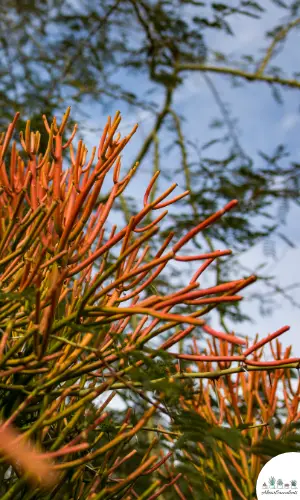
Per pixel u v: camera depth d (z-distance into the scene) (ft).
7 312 2.86
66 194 3.09
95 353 2.71
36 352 2.72
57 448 2.79
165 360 2.81
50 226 3.00
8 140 3.06
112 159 2.94
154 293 2.99
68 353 2.87
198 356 2.84
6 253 3.00
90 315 2.80
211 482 3.26
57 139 3.06
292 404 3.63
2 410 2.86
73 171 3.07
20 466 2.77
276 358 3.69
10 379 2.92
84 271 3.09
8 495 2.65
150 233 2.73
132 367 2.70
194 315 2.76
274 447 2.60
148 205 2.83
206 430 2.69
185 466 2.90
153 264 2.77
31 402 2.90
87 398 2.69
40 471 2.50
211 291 2.71
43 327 2.83
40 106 8.39
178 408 2.70
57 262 2.95
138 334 2.93
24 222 2.98
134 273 2.77
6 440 2.57
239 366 2.89
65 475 2.88
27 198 3.07
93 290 2.77
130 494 3.15
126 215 8.63
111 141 2.97
